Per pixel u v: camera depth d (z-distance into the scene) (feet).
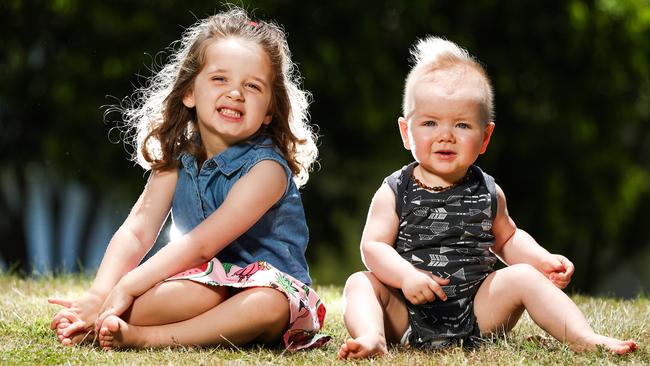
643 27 54.24
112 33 47.80
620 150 56.13
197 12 45.93
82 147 49.57
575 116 53.57
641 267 84.69
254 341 16.47
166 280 16.01
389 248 16.69
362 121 49.75
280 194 17.30
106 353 15.28
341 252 54.03
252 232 17.26
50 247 62.08
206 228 16.55
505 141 52.65
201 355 15.06
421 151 17.02
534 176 53.93
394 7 49.85
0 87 49.96
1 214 57.11
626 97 56.59
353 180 52.95
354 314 15.84
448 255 16.88
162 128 18.10
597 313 19.19
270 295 15.80
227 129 17.21
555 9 52.80
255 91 17.35
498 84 51.44
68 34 48.60
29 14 48.34
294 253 17.58
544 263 16.90
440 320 16.71
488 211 16.99
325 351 16.08
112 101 48.37
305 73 46.98
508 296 16.31
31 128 51.34
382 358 15.02
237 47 17.37
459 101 16.88
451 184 17.20
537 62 53.06
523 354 15.20
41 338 16.53
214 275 16.17
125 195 51.52
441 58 17.35
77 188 59.93
